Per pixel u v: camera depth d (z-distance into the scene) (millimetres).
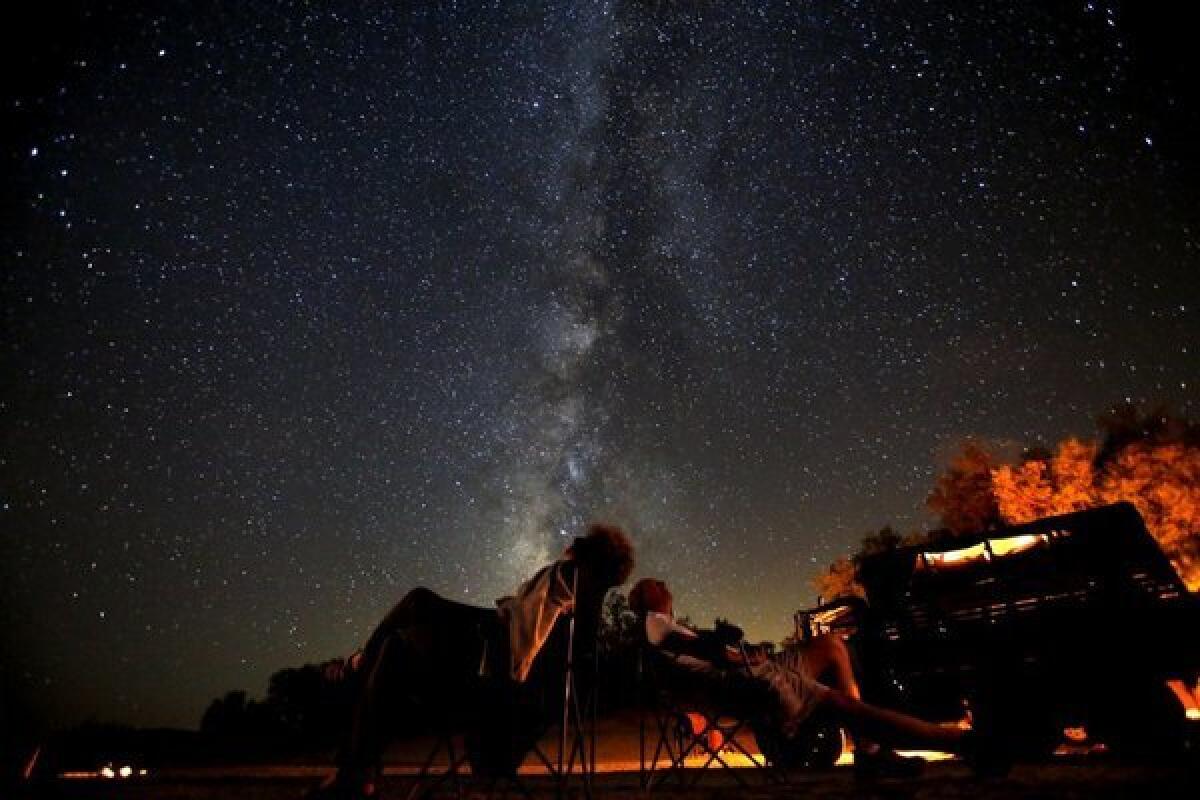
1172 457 17234
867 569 6293
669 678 3150
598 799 2658
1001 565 5770
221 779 5176
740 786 3139
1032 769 3133
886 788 2590
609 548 2623
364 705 2311
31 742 4461
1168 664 5043
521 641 2457
